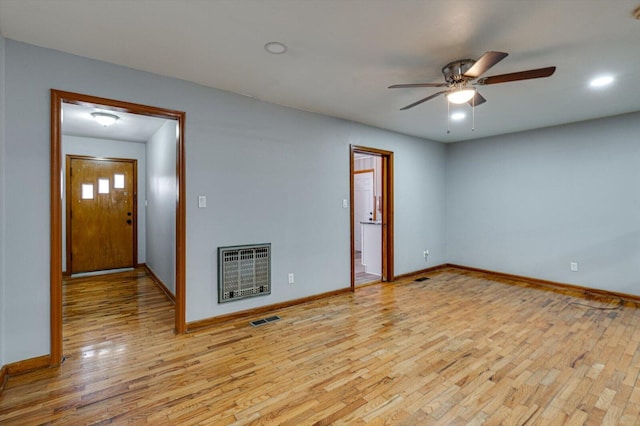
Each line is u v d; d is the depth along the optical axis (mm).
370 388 2123
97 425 1772
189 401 1986
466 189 5719
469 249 5703
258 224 3529
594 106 3701
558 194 4617
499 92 3234
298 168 3857
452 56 2498
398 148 5094
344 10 1903
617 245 4117
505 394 2049
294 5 1856
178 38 2246
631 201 4004
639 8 1862
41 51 2365
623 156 4051
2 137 2201
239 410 1902
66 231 5336
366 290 4492
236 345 2754
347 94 3355
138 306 3789
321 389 2113
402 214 5188
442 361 2471
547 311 3588
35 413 1865
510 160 5125
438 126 4684
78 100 2510
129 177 5848
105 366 2400
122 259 5828
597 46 2326
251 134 3459
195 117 3084
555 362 2445
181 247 3025
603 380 2197
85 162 5480
